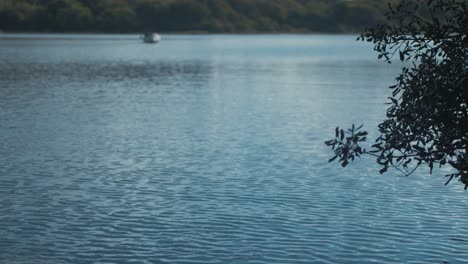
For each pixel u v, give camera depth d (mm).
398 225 15844
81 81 58188
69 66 82875
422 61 9859
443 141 9617
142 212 16812
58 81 57844
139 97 44312
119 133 28609
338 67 86312
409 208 17266
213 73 72125
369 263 13438
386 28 10133
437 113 9617
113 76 65312
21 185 19438
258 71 76500
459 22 9719
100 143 26219
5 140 26672
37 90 48781
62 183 19719
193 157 23609
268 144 26203
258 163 22672
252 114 35469
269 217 16422
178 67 83688
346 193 18719
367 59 108812
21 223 15812
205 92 48656
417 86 9797
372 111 37000
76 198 18078
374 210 17062
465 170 9625
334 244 14531
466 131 9531
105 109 37094
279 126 31031
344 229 15531
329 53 135125
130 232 15242
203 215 16562
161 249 14180
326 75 70188
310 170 21562
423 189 19141
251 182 19984
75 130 29344
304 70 79500
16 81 57344
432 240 14812
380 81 61281
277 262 13484
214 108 38125
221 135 28328
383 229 15531
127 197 18203
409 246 14438
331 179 20344
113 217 16359
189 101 41969
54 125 30719
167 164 22406
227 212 16844
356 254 13938
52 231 15273
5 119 32562
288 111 36906
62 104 39344
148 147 25438
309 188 19266
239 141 26859
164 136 27969
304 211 16953
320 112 36500
